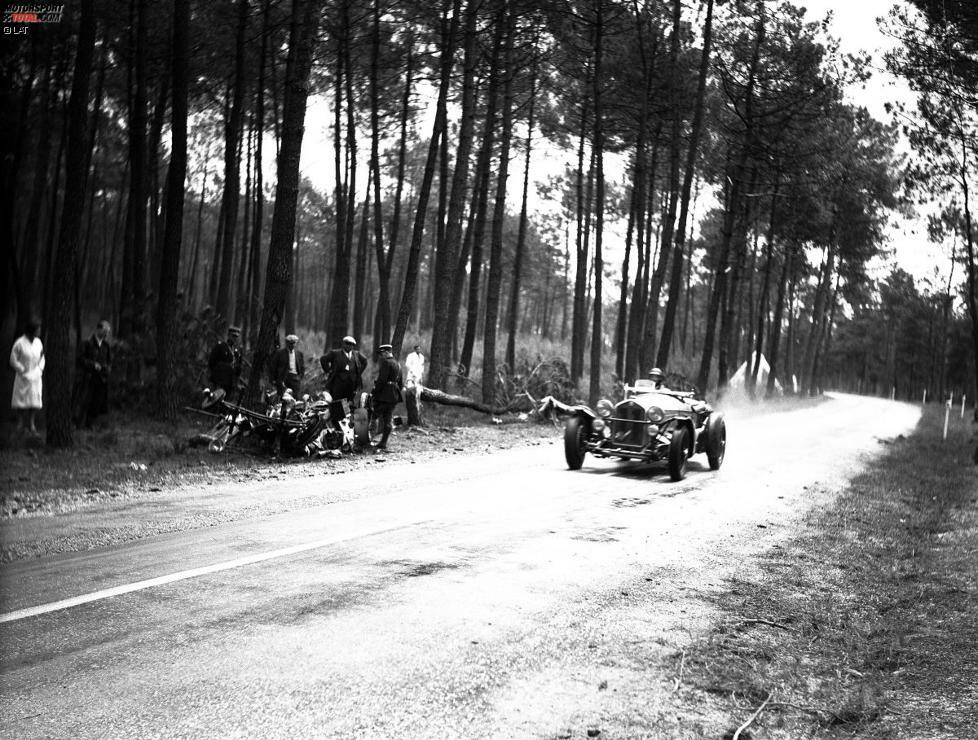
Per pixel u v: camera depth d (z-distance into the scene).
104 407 13.41
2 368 12.74
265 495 8.54
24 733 2.94
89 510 7.36
